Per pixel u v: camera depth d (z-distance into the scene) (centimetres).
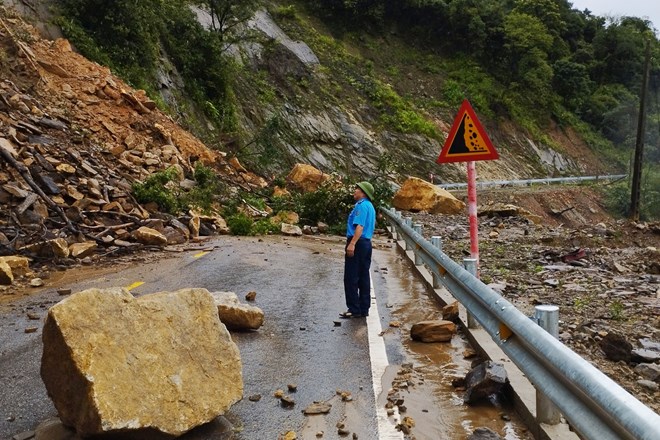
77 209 1245
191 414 407
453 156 771
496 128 6034
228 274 1011
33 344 621
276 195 2077
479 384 465
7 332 668
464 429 427
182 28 3003
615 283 994
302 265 1132
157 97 2375
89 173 1429
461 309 731
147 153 1755
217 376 438
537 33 6775
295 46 5047
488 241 1579
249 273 1026
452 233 1758
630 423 233
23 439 403
